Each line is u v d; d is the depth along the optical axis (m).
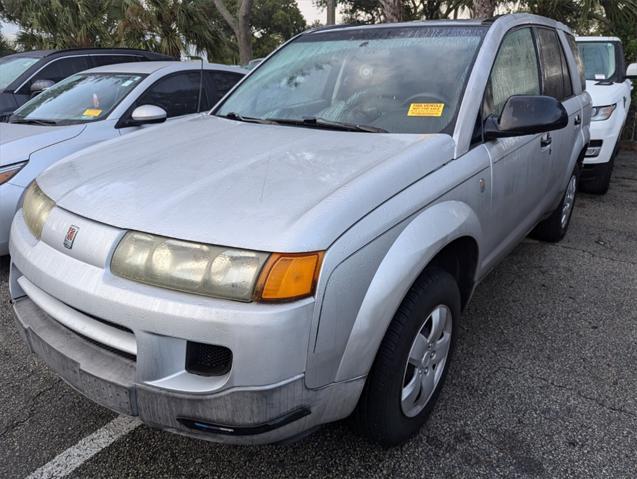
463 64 2.72
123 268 1.75
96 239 1.81
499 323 3.34
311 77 3.10
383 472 2.16
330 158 2.17
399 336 1.99
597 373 2.81
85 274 1.79
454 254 2.51
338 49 3.17
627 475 2.13
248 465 2.20
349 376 1.83
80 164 2.39
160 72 5.25
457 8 14.49
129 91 4.93
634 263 4.31
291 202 1.81
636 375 2.79
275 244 1.64
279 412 1.68
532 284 3.91
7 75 6.84
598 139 6.09
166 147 2.47
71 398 2.61
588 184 6.38
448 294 2.25
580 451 2.25
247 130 2.70
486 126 2.61
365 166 2.07
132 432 2.38
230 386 1.64
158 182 2.02
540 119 2.46
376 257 1.85
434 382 2.36
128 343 1.75
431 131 2.48
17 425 2.42
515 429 2.39
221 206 1.81
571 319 3.39
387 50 3.00
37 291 2.07
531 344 3.09
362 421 2.09
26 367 2.87
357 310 1.79
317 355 1.70
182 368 1.71
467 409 2.52
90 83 5.20
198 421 1.71
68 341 1.97
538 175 3.34
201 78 5.66
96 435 2.36
